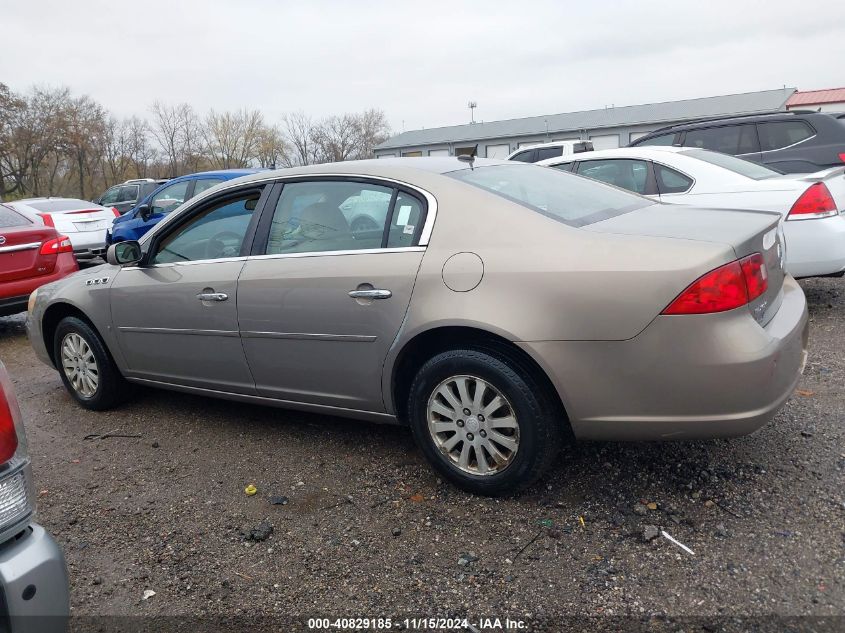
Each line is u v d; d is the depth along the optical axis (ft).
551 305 8.98
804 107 119.75
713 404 8.48
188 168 163.63
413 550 9.07
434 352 10.53
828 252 17.29
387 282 10.23
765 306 9.28
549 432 9.53
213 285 12.32
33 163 147.64
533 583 8.20
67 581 6.43
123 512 10.66
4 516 6.13
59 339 15.56
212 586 8.63
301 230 11.60
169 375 13.70
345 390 11.15
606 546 8.80
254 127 168.55
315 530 9.73
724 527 8.98
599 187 12.41
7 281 22.74
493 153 143.33
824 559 8.18
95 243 41.78
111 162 158.51
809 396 13.02
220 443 13.07
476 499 10.19
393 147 156.66
